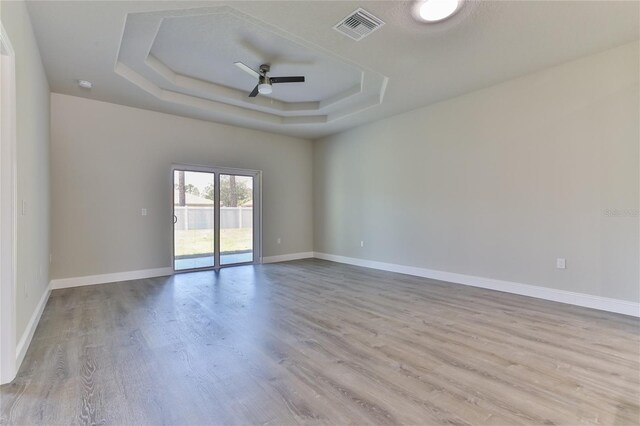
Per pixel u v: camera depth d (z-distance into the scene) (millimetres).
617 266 3248
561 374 2041
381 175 5766
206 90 4711
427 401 1757
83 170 4539
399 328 2861
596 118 3365
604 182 3318
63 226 4387
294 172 7066
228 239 6109
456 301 3701
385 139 5676
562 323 2955
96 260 4645
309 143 7332
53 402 1741
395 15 2684
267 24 2861
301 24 2818
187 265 5582
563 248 3605
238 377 2016
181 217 5523
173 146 5355
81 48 3178
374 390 1868
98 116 4652
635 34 2984
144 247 5074
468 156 4469
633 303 3150
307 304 3621
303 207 7234
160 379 1988
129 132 4922
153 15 2805
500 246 4145
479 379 1987
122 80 3926
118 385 1916
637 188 3129
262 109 5531
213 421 1593
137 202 5000
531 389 1873
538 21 2764
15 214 2035
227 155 6004
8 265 1959
